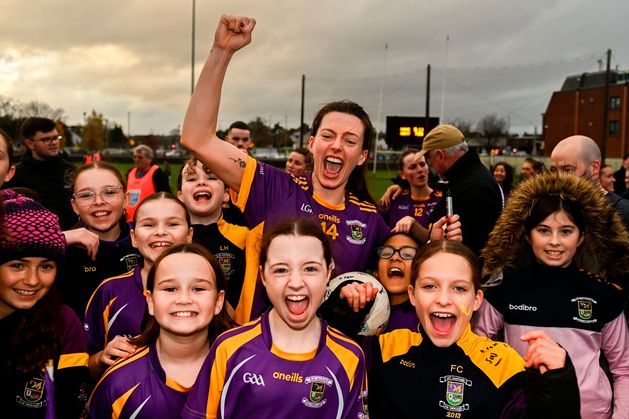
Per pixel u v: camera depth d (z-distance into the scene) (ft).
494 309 10.14
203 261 8.39
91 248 10.25
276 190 9.48
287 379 7.32
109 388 8.11
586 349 9.34
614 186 34.86
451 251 8.73
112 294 10.37
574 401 7.10
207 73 8.98
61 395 8.25
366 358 8.87
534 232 9.91
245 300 9.56
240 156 9.37
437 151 15.98
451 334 8.43
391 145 70.79
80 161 167.73
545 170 10.84
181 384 8.18
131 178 27.94
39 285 7.82
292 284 7.52
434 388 8.24
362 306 8.52
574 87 190.19
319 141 9.57
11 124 183.93
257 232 9.50
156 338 8.59
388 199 23.32
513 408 7.69
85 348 8.79
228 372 7.38
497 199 15.39
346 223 9.78
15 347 7.78
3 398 7.73
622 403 8.98
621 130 170.71
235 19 8.82
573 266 9.99
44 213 7.93
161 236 10.28
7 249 7.46
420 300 8.72
